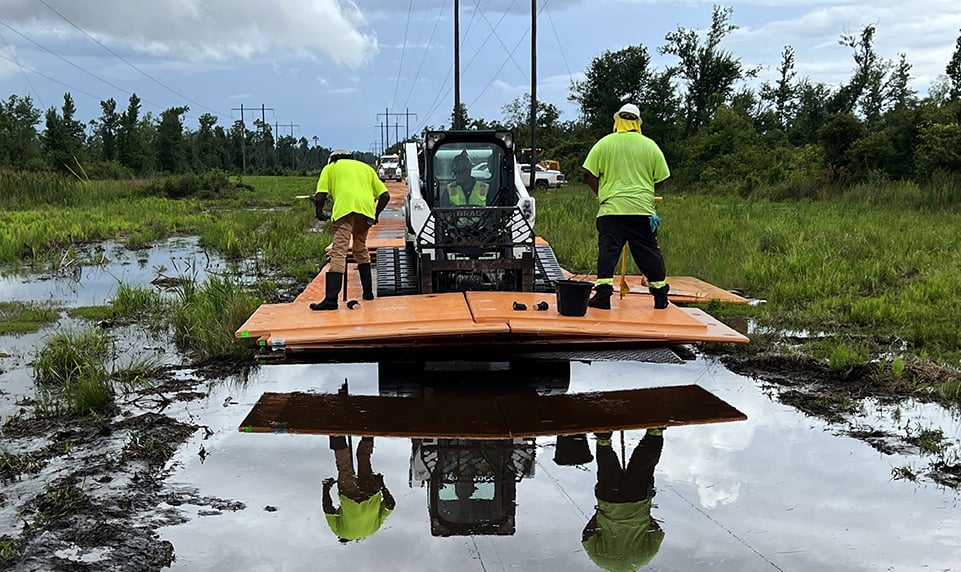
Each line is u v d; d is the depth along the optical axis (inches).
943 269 410.0
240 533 159.8
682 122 2298.2
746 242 525.7
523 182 361.7
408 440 212.5
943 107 1105.4
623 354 279.3
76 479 185.8
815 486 180.5
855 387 252.2
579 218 743.7
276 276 490.0
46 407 232.4
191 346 308.3
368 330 259.3
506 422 225.9
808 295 377.1
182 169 3068.4
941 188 837.8
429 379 267.0
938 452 199.8
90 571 144.3
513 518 166.6
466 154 340.5
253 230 735.1
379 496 177.9
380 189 304.7
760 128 2252.7
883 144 1088.8
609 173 280.1
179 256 604.1
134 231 778.8
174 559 149.4
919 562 147.4
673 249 518.6
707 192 1456.7
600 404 240.1
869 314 332.8
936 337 297.1
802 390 251.8
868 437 210.8
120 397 247.9
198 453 202.8
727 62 2249.0
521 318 265.4
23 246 630.5
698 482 184.1
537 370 277.9
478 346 274.5
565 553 151.5
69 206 1104.2
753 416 228.8
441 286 325.7
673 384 260.1
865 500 173.5
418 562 148.0
